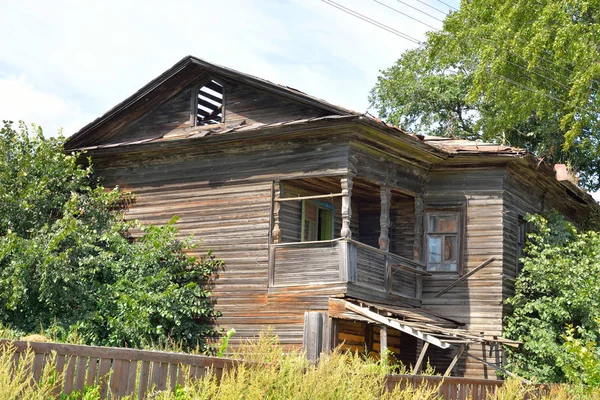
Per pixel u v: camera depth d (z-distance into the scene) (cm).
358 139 2023
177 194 2233
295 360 1175
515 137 3838
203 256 2153
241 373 1051
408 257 2369
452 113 4034
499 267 2225
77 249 2042
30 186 2109
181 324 2061
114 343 1942
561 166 2480
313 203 2266
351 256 1953
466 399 1509
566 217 2806
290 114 2125
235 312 2077
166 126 2319
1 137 2164
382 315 1908
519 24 2950
